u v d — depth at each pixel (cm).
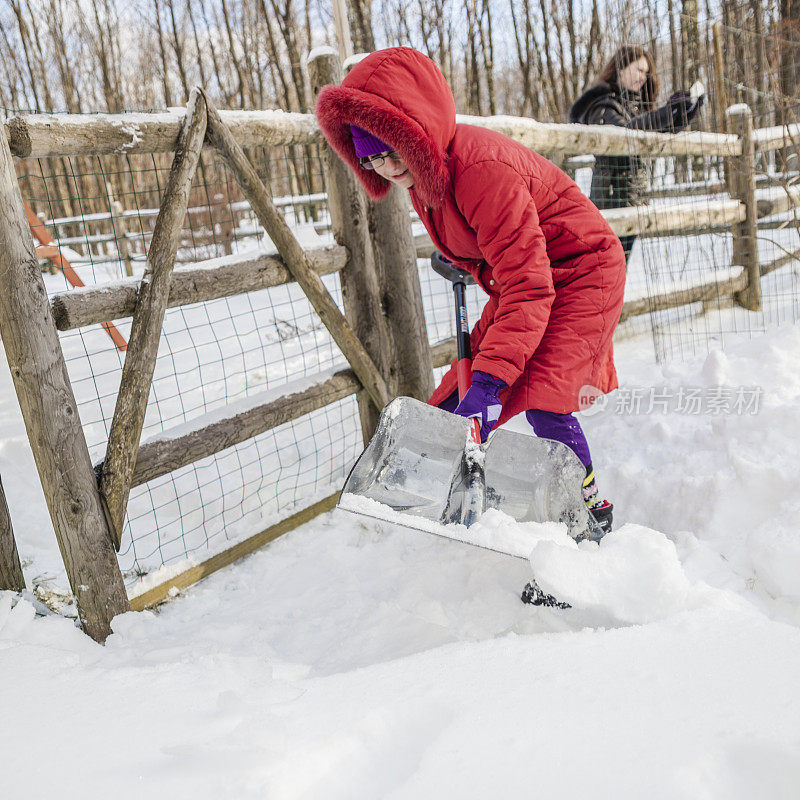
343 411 363
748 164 448
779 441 236
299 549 241
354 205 267
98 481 193
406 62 183
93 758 112
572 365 199
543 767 99
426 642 166
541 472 180
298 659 172
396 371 295
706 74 394
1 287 167
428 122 182
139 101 1529
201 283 219
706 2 371
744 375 295
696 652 126
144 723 122
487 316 227
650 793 93
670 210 415
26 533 261
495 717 112
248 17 1391
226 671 149
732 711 108
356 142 196
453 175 189
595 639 136
